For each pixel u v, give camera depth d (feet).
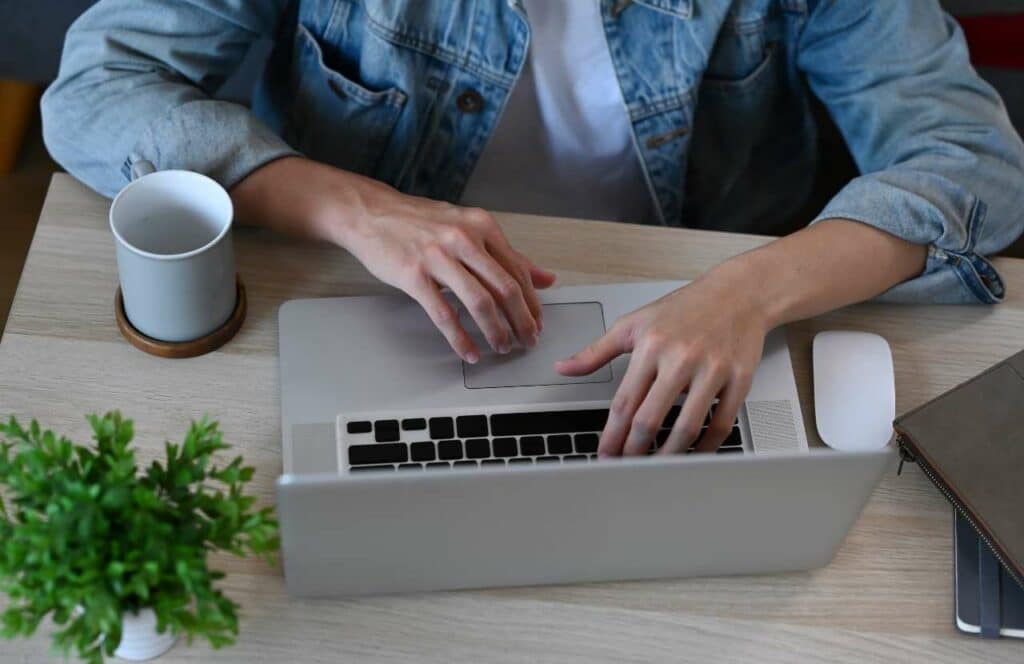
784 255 3.83
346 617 3.25
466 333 3.59
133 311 3.53
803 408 3.73
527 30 4.38
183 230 3.55
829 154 5.59
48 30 5.77
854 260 3.87
